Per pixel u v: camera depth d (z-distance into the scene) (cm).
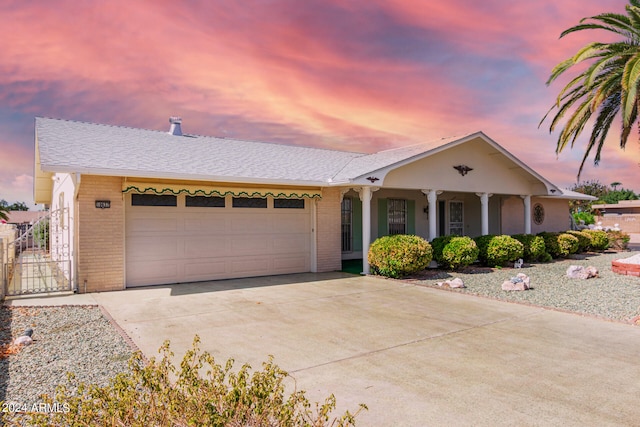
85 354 535
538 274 1280
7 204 4362
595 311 810
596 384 455
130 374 461
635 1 1155
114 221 980
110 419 254
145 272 1042
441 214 1956
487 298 936
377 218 1733
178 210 1091
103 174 906
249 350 563
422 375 479
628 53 1083
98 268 961
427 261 1191
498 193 1592
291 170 1285
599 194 5309
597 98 1134
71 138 1113
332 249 1350
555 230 2191
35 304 825
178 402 261
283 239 1274
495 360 531
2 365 492
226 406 258
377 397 419
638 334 657
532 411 391
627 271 1250
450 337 634
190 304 845
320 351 562
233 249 1180
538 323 723
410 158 1278
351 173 1277
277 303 863
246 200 1205
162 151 1179
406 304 867
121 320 712
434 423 367
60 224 1261
